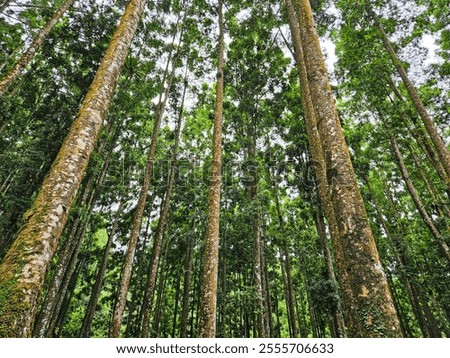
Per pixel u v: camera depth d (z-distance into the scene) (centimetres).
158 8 1680
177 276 2308
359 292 387
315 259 1609
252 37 1820
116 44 640
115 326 1000
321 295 1122
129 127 1873
